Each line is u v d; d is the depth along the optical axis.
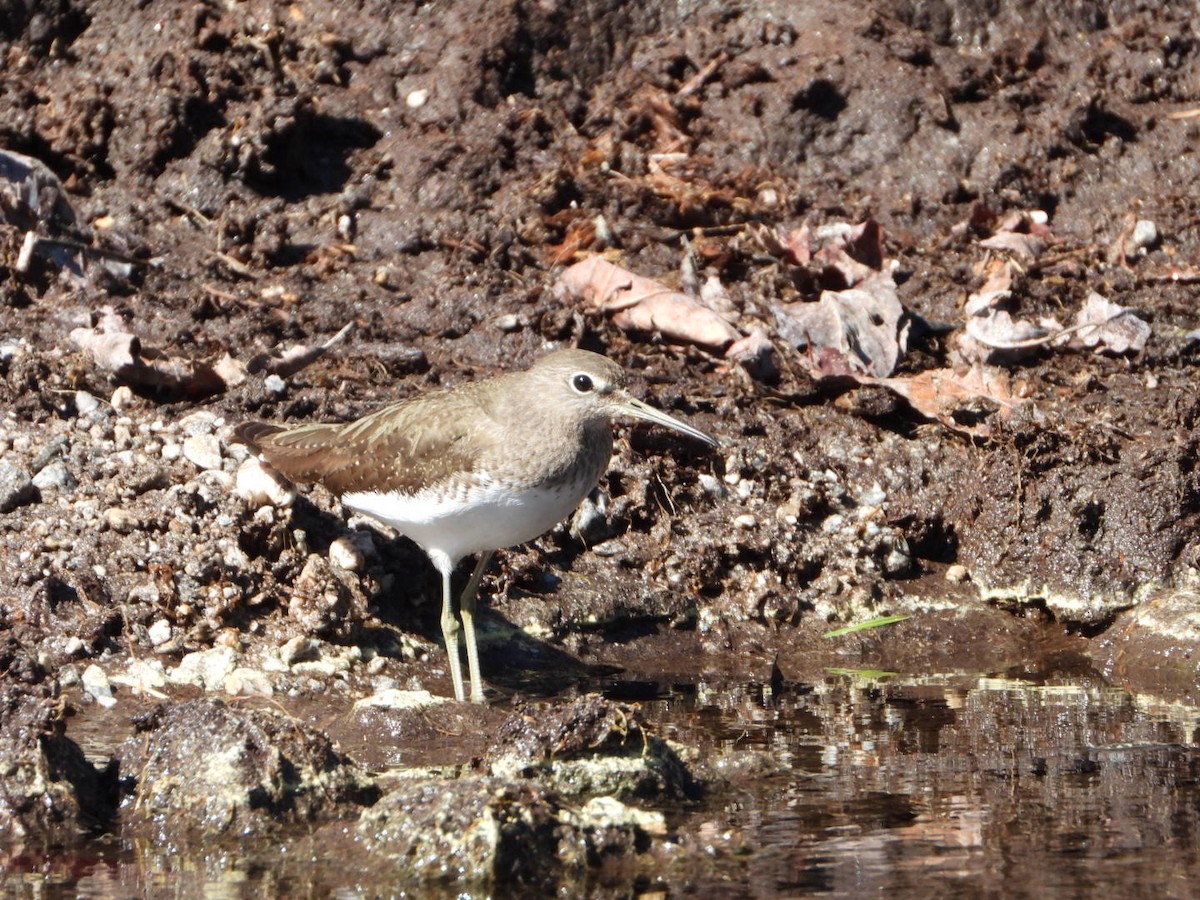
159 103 16.00
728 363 14.64
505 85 17.12
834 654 12.62
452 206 16.11
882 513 13.56
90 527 11.80
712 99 17.44
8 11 16.56
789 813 9.12
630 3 17.89
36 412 13.06
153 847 8.70
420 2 17.47
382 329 14.73
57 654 10.89
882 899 7.93
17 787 8.85
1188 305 15.76
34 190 14.90
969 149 17.20
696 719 10.91
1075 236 16.91
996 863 8.38
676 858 8.49
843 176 17.02
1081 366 15.03
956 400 14.40
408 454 11.20
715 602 12.99
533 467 11.06
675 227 16.31
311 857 8.55
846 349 14.70
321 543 12.24
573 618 12.54
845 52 17.66
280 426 12.34
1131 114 17.81
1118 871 8.26
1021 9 18.39
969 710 11.17
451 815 8.40
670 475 13.55
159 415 13.31
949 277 16.00
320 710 10.71
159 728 9.38
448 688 11.40
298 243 15.75
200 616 11.41
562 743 9.30
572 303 15.13
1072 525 13.38
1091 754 10.16
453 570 12.15
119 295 14.83
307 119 16.39
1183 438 13.58
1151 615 12.52
